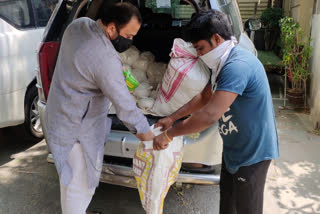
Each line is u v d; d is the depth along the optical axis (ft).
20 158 11.32
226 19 5.27
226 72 5.09
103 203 8.99
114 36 5.62
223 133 6.03
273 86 18.81
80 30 5.62
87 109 6.04
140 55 10.30
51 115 6.12
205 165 7.41
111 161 7.85
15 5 10.79
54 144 6.21
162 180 6.55
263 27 22.89
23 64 10.78
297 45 14.97
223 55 5.27
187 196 9.20
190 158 7.30
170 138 5.71
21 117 10.98
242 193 5.99
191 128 5.33
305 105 14.88
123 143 7.47
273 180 9.76
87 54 5.42
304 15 17.44
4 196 9.21
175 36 12.13
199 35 5.16
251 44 10.58
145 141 6.53
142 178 6.69
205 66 7.63
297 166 10.48
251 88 5.27
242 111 5.47
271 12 22.61
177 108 8.01
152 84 9.84
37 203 8.96
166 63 10.63
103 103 6.27
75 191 6.47
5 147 12.09
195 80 7.36
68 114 5.91
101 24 5.63
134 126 5.95
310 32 16.72
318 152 11.31
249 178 5.76
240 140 5.71
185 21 13.00
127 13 5.36
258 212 6.07
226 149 6.13
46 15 12.11
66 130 6.05
